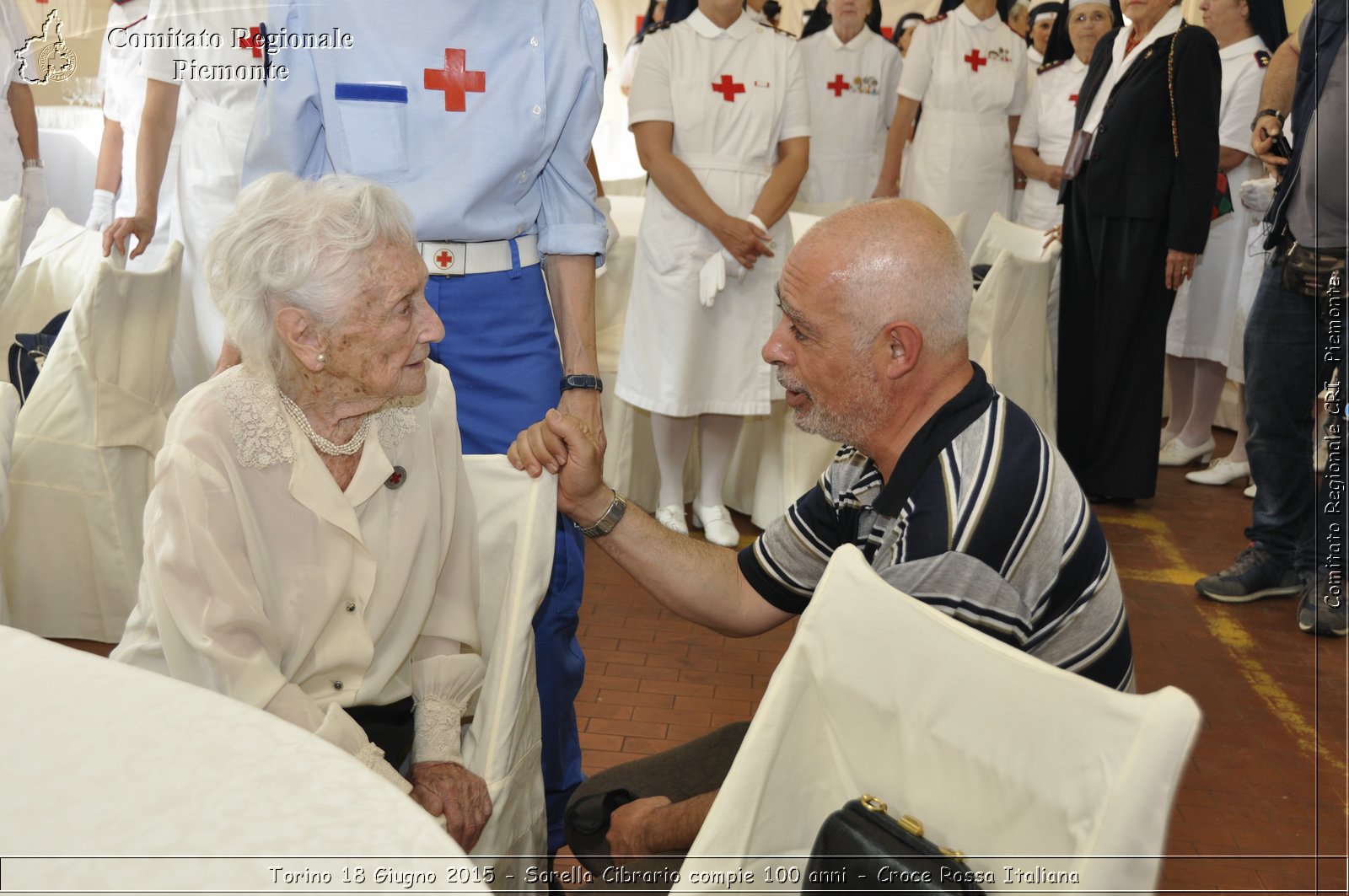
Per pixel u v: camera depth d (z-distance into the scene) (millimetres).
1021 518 1215
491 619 1569
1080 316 4141
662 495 3686
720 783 1587
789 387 1355
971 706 948
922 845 961
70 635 2686
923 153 5312
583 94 1937
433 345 1928
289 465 1327
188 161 3234
